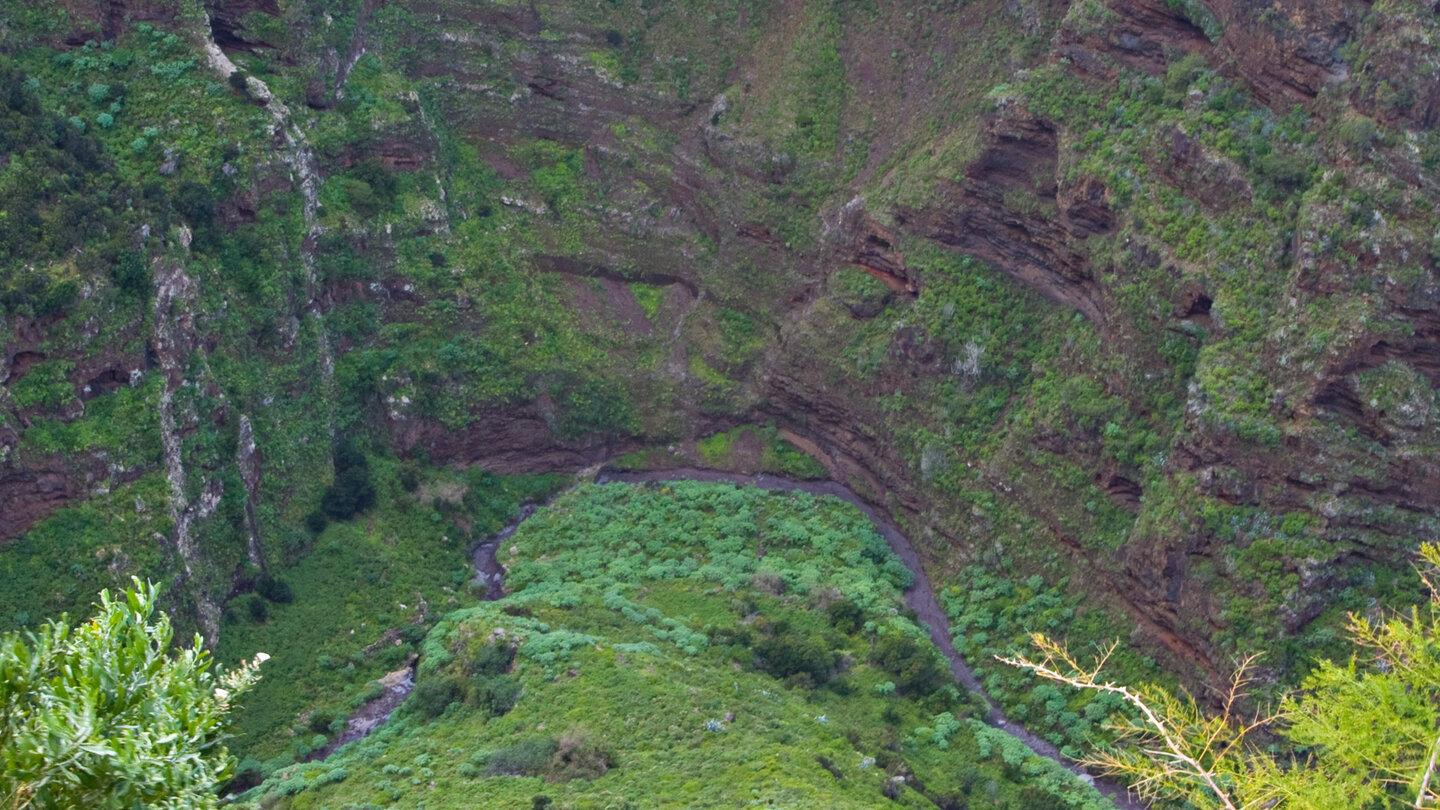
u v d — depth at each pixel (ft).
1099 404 256.11
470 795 198.39
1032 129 276.82
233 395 260.62
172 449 241.35
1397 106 225.97
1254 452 226.17
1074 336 269.44
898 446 290.76
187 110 274.77
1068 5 290.15
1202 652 226.79
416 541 281.95
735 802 186.80
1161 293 247.91
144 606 76.59
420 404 298.35
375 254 301.63
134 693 73.46
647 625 254.68
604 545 287.89
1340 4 236.02
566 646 237.66
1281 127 241.55
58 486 227.20
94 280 235.81
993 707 243.19
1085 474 256.52
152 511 233.55
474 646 241.96
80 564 223.71
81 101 270.46
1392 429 218.79
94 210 241.76
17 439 223.92
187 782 72.33
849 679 244.63
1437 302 219.61
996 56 301.43
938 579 277.64
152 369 242.37
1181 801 212.64
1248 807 93.66
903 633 254.06
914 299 296.92
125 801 68.95
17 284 226.58
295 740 231.91
